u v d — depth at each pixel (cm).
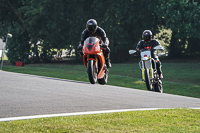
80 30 12369
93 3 12212
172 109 2922
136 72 9688
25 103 2967
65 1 12094
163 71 9762
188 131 2183
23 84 4359
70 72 8588
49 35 12231
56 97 3378
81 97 3459
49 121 2266
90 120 2350
